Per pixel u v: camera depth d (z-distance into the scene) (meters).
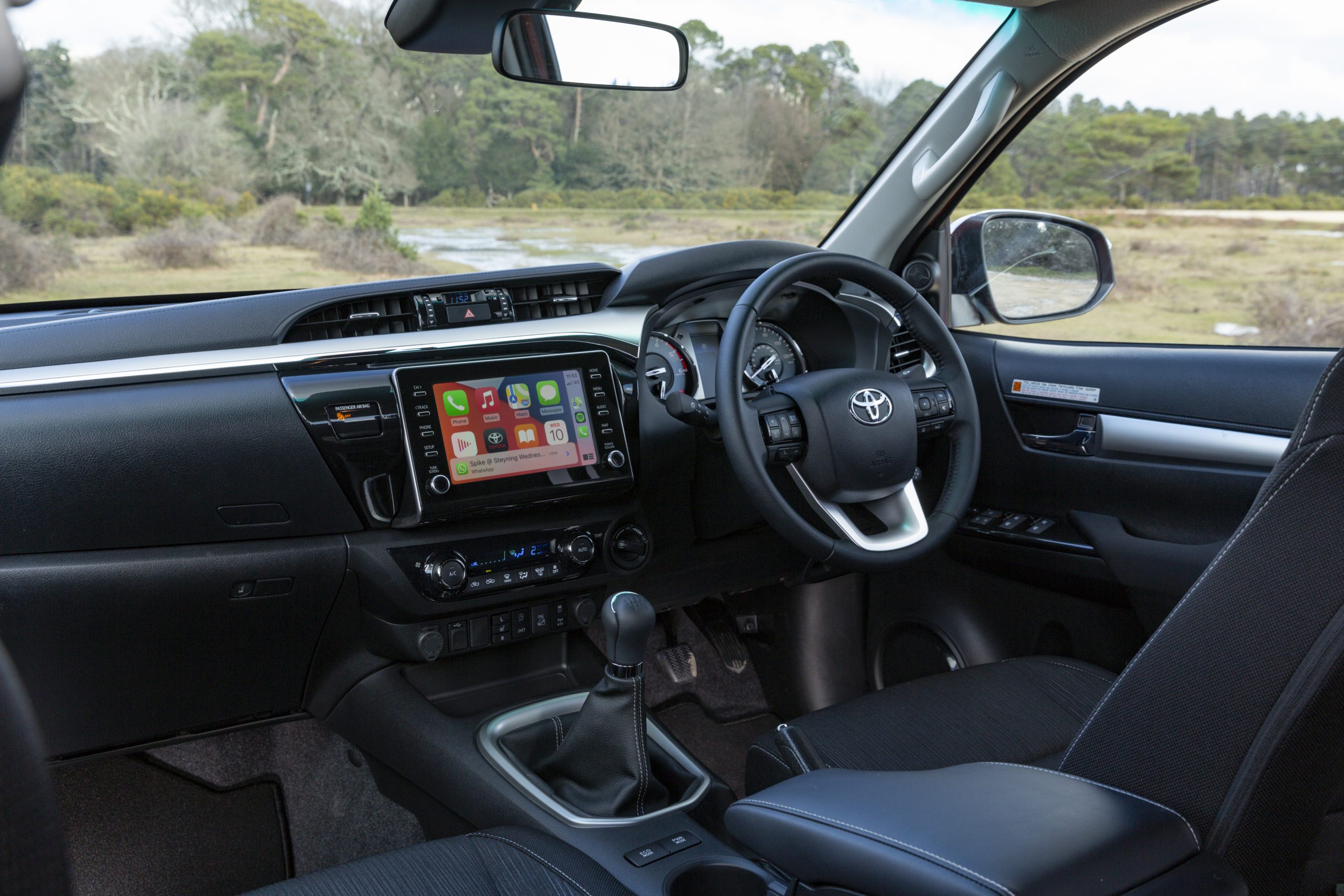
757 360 1.91
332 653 1.67
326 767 1.95
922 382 1.77
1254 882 0.73
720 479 1.88
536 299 1.77
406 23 1.54
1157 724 0.72
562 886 1.08
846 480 1.62
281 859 1.80
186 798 1.86
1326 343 2.31
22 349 1.40
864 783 0.86
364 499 1.54
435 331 1.64
